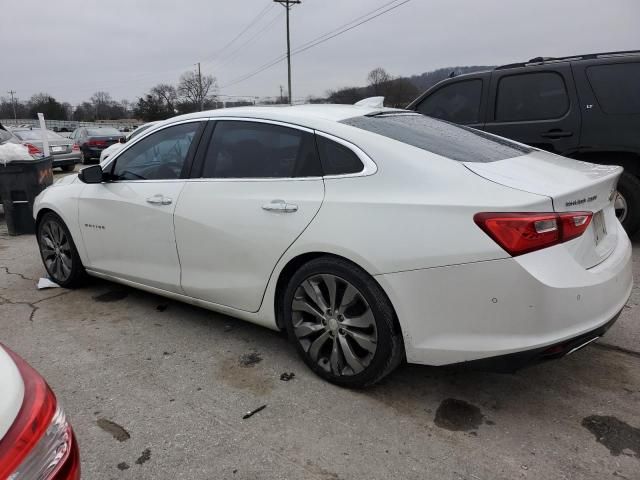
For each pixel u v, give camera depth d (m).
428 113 6.42
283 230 2.95
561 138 5.45
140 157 3.89
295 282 2.98
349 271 2.72
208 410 2.78
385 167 2.70
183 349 3.48
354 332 2.80
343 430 2.59
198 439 2.54
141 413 2.76
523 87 5.69
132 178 3.91
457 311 2.46
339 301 2.84
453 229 2.42
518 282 2.31
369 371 2.77
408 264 2.52
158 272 3.74
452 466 2.32
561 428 2.58
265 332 3.71
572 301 2.37
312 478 2.27
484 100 5.92
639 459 2.35
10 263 5.64
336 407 2.78
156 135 3.82
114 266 4.11
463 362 2.52
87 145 19.47
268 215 3.03
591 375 3.05
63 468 1.50
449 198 2.47
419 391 2.92
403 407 2.78
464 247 2.39
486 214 2.35
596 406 2.75
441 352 2.54
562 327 2.37
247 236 3.12
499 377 3.06
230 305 3.38
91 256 4.29
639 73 5.14
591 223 2.61
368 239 2.62
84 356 3.40
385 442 2.49
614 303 2.60
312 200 2.86
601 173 2.89
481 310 2.41
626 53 5.43
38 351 3.49
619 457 2.36
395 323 2.66
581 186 2.54
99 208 4.06
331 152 2.89
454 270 2.42
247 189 3.17
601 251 2.71
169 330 3.78
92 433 2.60
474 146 3.01
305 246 2.86
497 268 2.34
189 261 3.50
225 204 3.23
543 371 3.11
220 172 3.36
